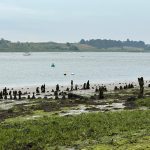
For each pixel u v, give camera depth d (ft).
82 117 127.03
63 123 116.78
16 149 90.68
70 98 222.48
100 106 177.27
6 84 434.30
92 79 510.58
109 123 113.09
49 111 164.04
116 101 196.75
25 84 433.07
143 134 92.22
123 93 247.29
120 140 87.71
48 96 266.98
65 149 86.69
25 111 168.04
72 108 171.32
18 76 570.46
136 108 163.02
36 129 109.91
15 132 108.37
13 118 147.95
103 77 551.18
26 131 108.78
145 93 229.25
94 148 82.23
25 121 129.29
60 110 166.09
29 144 93.61
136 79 509.76
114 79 510.58
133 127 104.58
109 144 85.25
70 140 95.09
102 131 101.96
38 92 311.06
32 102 210.18
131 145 81.05
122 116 125.90
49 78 529.86
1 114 161.68
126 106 172.86
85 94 263.29
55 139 97.04
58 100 211.61
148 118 120.26
